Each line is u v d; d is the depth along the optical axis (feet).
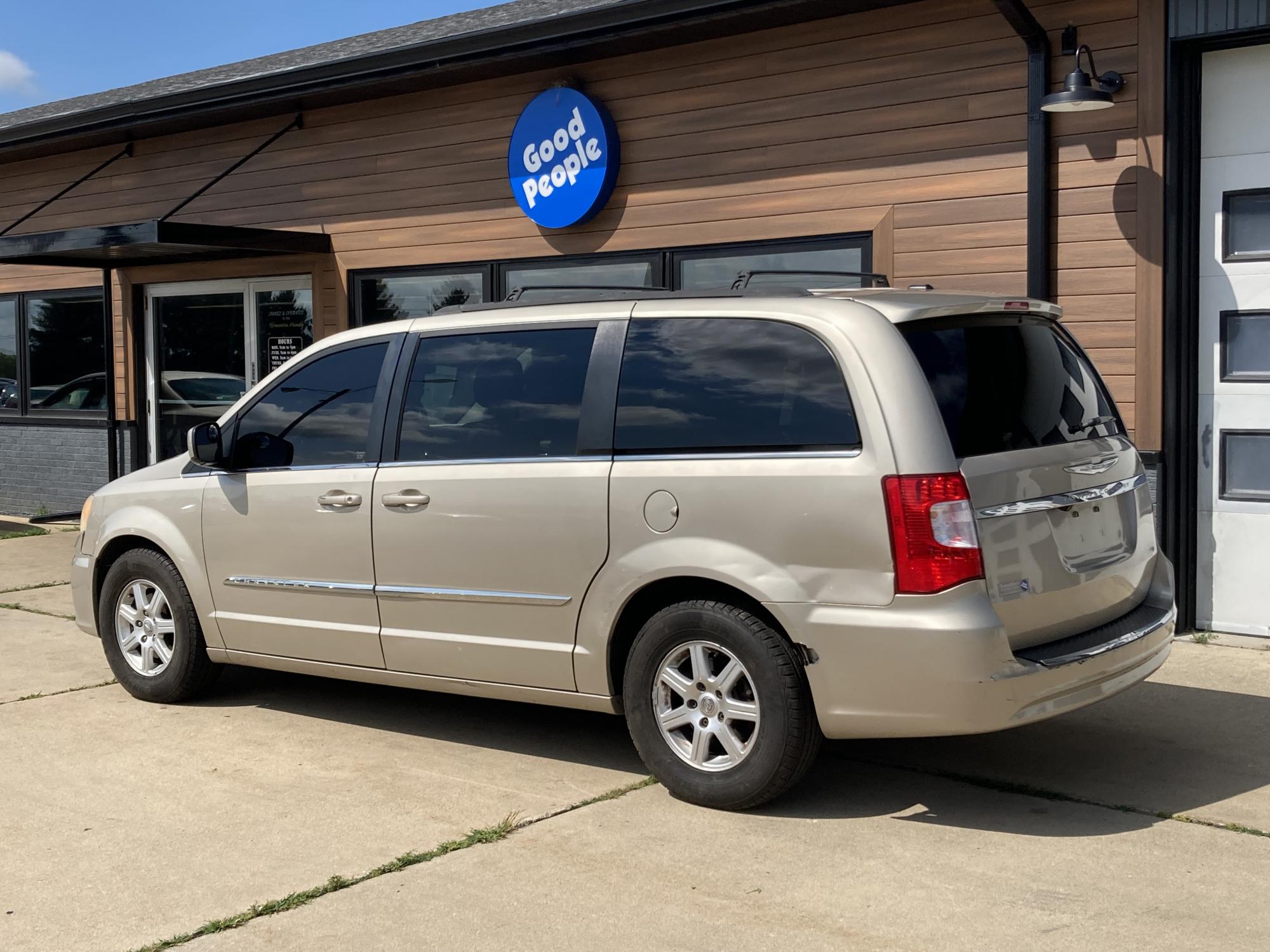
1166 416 23.25
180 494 19.54
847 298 15.02
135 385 42.37
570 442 15.93
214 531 19.07
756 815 14.74
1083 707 14.44
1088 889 12.57
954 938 11.53
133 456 42.47
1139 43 23.17
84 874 13.20
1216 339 23.40
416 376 17.61
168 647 20.10
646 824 14.44
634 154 29.84
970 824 14.39
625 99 29.89
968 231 25.41
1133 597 15.94
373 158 34.78
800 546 14.06
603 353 16.03
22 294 46.34
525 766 16.72
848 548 13.79
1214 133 23.15
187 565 19.39
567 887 12.74
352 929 11.86
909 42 25.93
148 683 20.10
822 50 27.02
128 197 41.32
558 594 15.80
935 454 13.57
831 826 14.34
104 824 14.66
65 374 45.14
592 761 16.93
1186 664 21.62
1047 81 24.17
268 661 18.93
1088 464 15.21
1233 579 23.49
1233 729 17.97
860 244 26.89
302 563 18.13
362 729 18.57
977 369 14.69
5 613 27.63
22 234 41.55
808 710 14.33
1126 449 16.29
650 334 15.78
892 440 13.70
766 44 27.73
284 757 17.21
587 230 30.71
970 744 17.38
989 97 25.03
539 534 15.89
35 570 33.37
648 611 15.74
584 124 29.89
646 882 12.85
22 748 17.72
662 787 15.75
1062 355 16.19
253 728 18.67
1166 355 23.16
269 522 18.43
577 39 28.76
